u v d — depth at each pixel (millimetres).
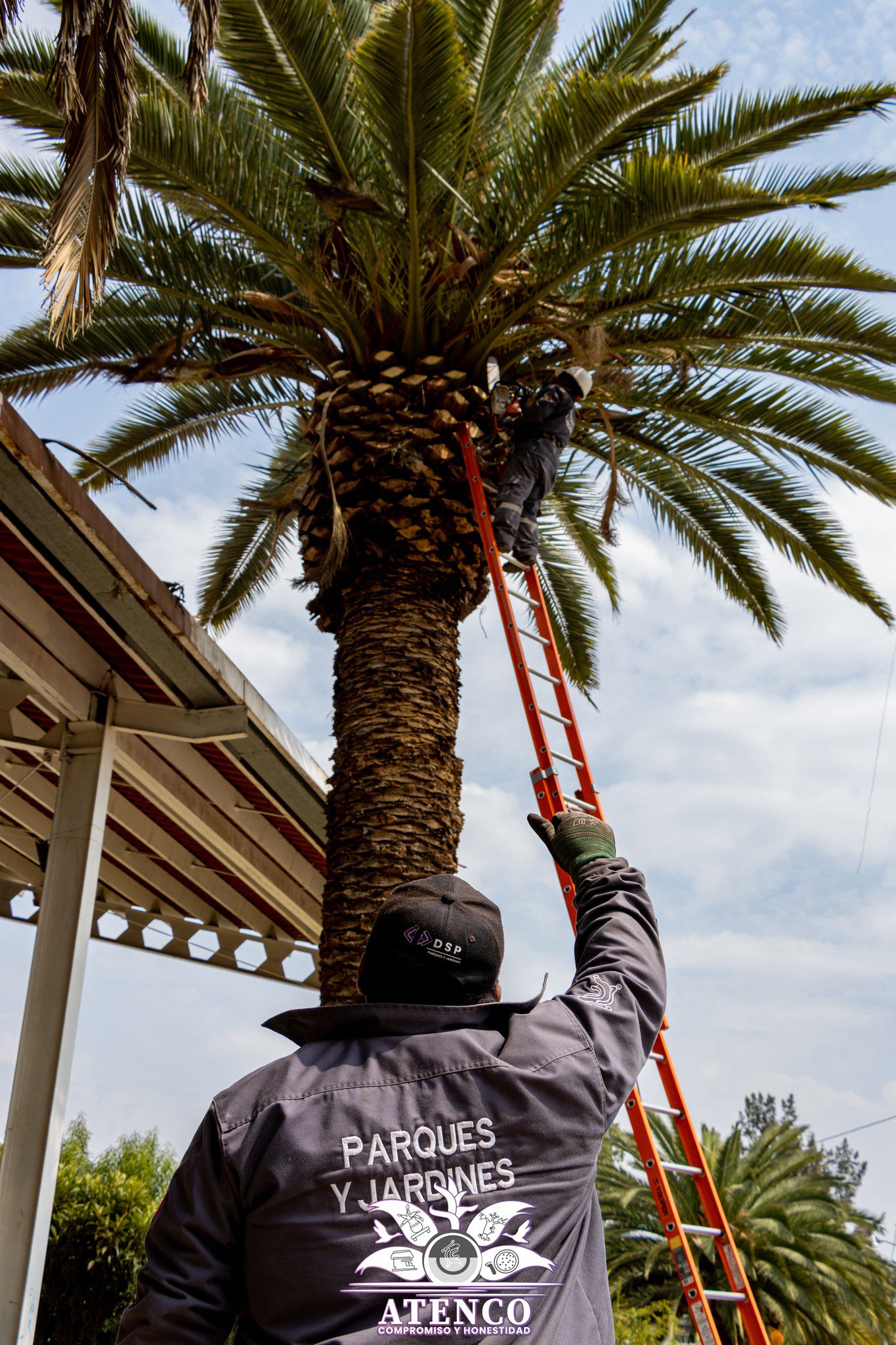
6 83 7082
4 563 7496
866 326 8102
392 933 1807
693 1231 3389
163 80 8859
